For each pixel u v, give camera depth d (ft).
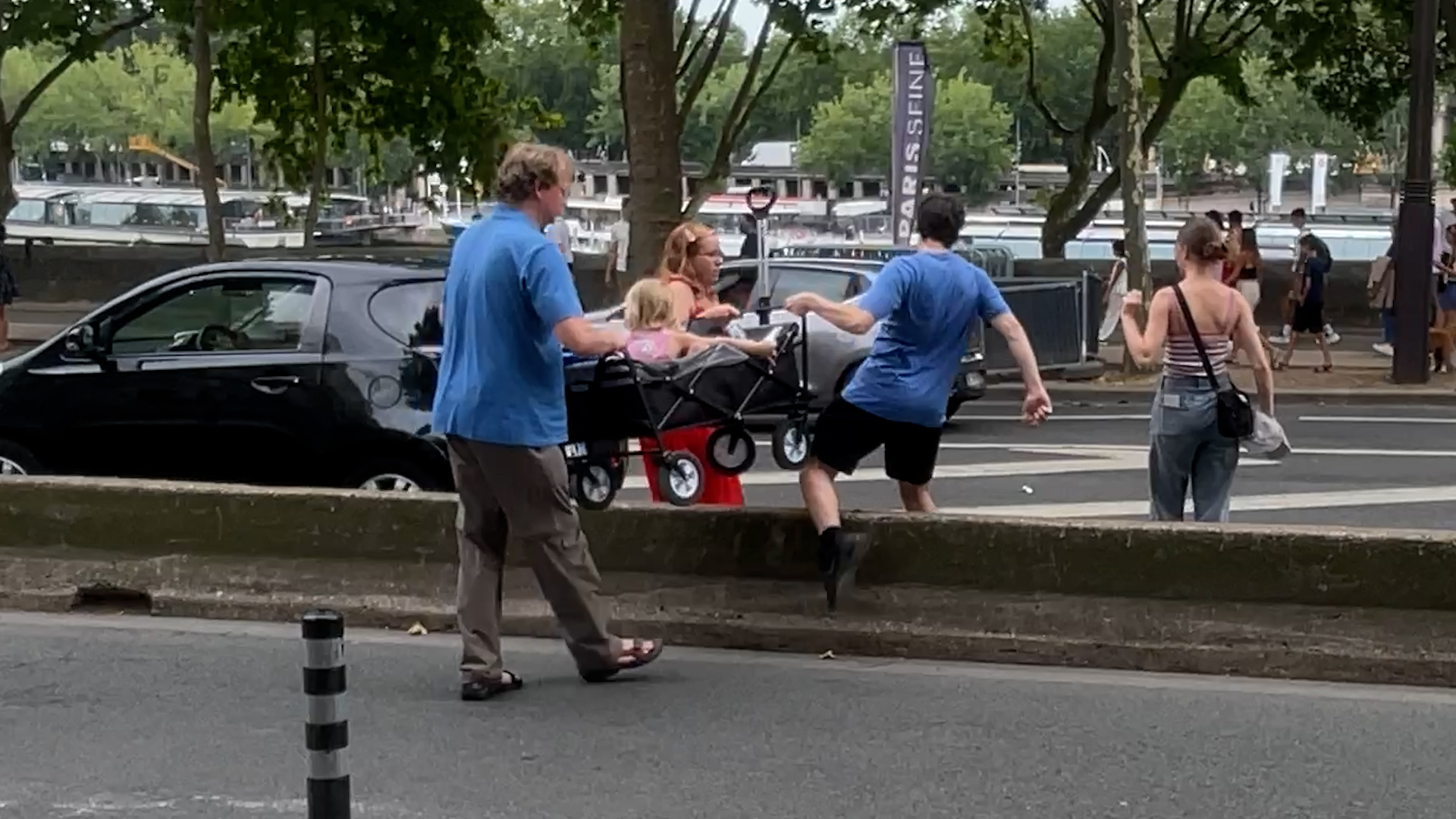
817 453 24.67
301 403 30.73
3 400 32.40
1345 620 23.65
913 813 18.42
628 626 25.32
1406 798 18.90
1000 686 23.18
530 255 20.89
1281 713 21.99
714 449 28.71
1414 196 61.93
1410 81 62.54
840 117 180.04
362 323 31.01
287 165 112.06
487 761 20.08
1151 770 19.77
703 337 29.86
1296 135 187.93
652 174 68.33
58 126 197.47
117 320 32.27
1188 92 185.37
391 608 26.17
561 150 21.98
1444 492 40.16
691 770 19.76
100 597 27.37
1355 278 85.51
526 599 26.13
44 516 27.71
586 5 95.55
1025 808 18.58
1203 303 25.85
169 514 27.32
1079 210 98.99
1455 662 23.12
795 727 21.38
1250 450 26.32
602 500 26.12
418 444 30.32
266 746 20.70
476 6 99.30
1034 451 47.39
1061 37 167.53
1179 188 203.62
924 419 24.59
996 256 84.23
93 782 19.43
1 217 104.06
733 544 25.64
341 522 26.81
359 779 19.45
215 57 124.98
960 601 24.73
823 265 51.90
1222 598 24.09
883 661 24.56
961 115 174.60
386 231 164.35
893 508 37.60
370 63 101.81
